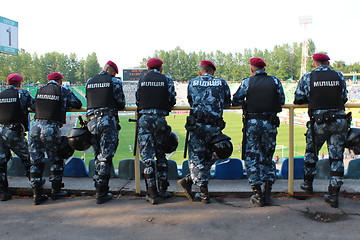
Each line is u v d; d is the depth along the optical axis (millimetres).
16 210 3242
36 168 3451
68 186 3887
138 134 3361
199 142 3287
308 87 3299
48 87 3479
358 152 3207
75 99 3631
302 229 2705
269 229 2711
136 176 3664
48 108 3414
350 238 2539
